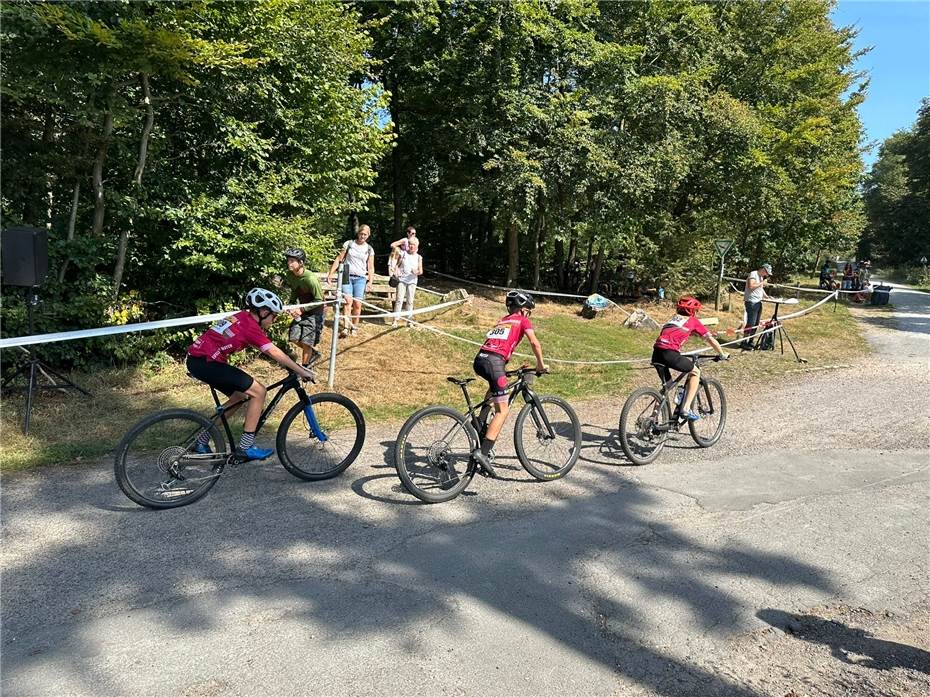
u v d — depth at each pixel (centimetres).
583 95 1789
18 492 486
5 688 277
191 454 475
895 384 1030
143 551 405
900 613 370
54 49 727
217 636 321
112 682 284
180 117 948
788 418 809
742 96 2353
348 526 454
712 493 546
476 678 297
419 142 2184
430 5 1672
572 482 566
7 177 812
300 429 554
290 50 981
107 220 902
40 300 776
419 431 507
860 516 502
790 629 350
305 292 834
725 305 2141
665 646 330
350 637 324
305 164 1069
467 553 421
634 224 1970
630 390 966
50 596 350
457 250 2748
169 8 757
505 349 538
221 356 488
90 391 757
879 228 5803
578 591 378
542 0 1664
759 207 2298
